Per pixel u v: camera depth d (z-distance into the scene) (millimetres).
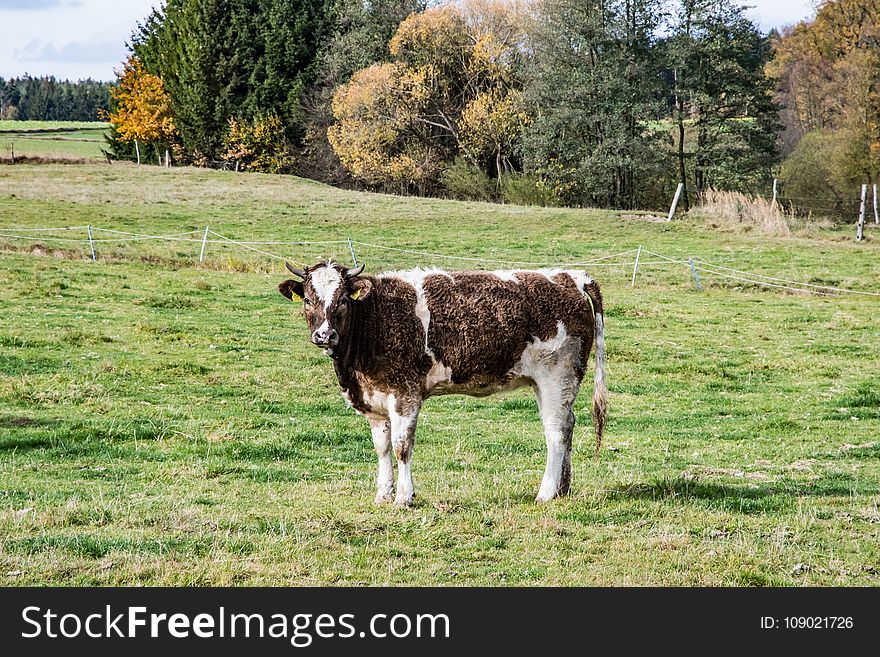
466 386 10508
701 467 12695
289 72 74750
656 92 59375
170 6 82438
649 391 18641
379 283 10195
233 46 75688
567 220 44406
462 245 38344
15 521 8922
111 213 42000
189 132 76188
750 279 32594
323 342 9617
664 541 8891
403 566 8188
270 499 10359
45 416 14242
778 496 10844
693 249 38000
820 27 70750
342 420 15336
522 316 10398
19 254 29703
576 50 58844
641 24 57875
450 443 14031
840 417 16531
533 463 12852
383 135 64938
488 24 65000
